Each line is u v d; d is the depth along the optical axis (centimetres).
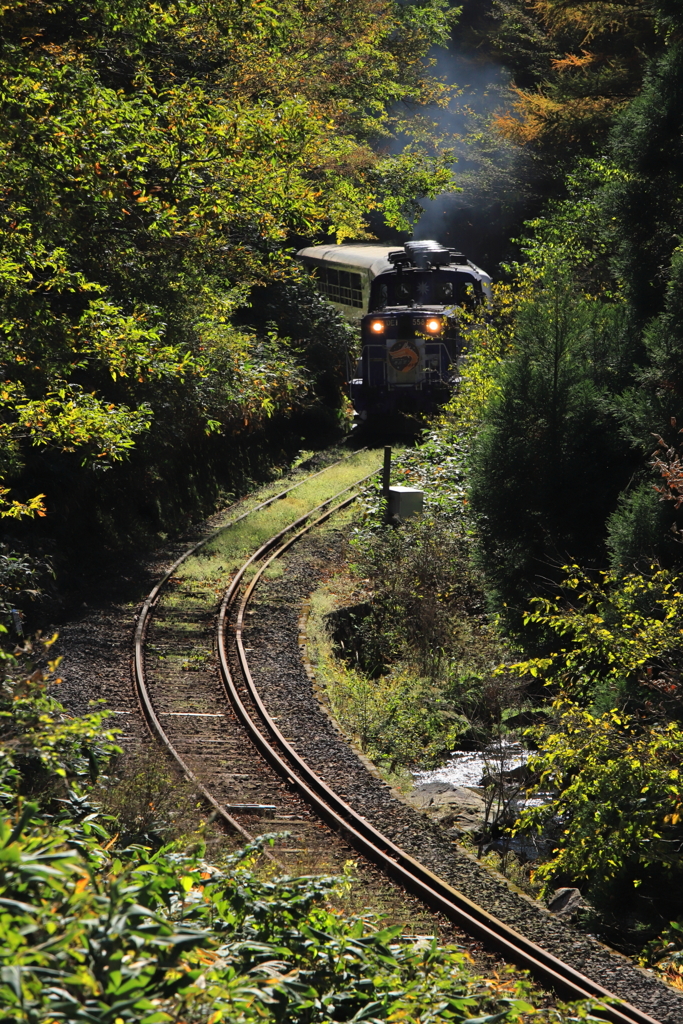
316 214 5312
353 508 9031
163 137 4334
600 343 6338
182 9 4938
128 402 7538
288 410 11438
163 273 6159
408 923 3158
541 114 11775
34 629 5694
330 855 3622
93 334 4516
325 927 1709
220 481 10088
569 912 3762
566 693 4294
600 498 5778
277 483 10212
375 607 7038
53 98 3844
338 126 8594
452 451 8500
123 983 1050
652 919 3766
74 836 1708
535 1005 2694
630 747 3519
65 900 1097
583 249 9819
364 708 5381
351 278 13050
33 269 5012
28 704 1933
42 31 4694
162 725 4681
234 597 6831
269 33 5944
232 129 4388
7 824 1061
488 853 4069
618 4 10988
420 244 11494
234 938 1622
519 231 16962
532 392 5972
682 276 5588
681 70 6197
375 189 10250
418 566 6975
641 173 6369
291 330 12975
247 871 2016
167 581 7062
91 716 1905
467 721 5409
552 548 5894
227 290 8919
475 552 6234
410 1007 1484
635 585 4138
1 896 1077
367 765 4616
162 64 5947
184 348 7106
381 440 11475
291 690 5384
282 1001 1341
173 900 1551
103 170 4109
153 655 5653
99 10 4700
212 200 4656
